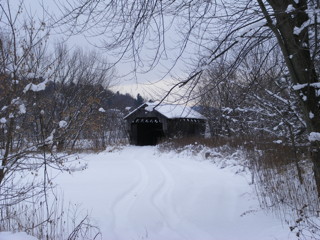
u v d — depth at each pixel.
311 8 4.48
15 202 5.73
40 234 5.69
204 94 5.93
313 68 5.75
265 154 10.16
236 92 9.56
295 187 7.49
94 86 22.98
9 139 5.30
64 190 10.21
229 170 12.61
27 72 5.29
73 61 21.19
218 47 5.65
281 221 6.25
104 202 8.77
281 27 5.59
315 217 5.98
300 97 5.83
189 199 8.95
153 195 9.65
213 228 6.57
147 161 18.50
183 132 27.83
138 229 6.72
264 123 10.16
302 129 8.34
